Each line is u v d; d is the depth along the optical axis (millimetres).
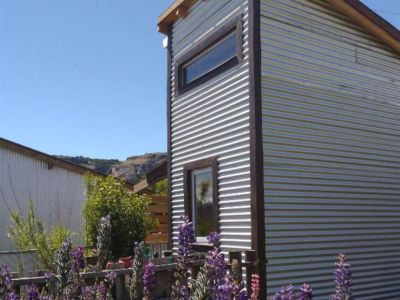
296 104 7391
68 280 3252
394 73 9102
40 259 7809
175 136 9156
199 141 8336
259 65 7012
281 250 6844
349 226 7766
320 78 7789
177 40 9328
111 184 11516
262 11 7207
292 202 7086
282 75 7285
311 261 7156
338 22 8234
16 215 9727
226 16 7820
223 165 7570
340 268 3520
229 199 7352
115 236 10500
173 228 9023
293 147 7238
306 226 7195
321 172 7539
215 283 2855
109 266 6395
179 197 8898
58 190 17188
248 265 6461
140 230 10844
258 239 6602
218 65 8016
